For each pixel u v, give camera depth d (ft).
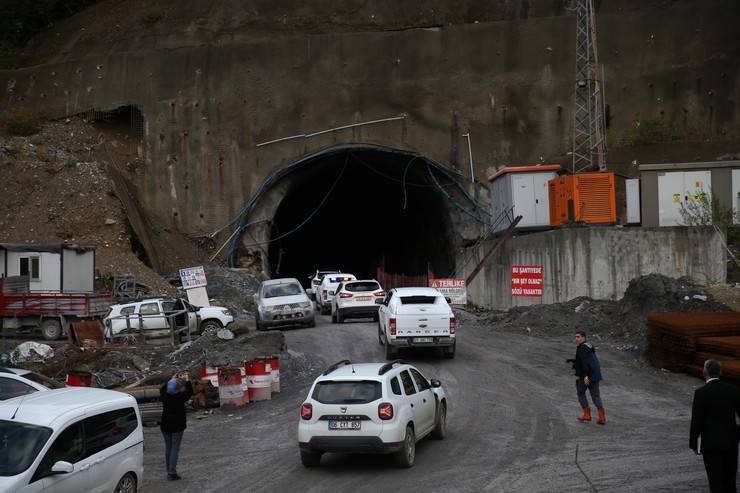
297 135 147.84
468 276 123.75
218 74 150.30
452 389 53.47
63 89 154.92
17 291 85.25
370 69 148.56
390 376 34.78
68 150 147.33
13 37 171.12
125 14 162.81
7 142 142.72
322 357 69.00
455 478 31.73
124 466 28.19
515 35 146.61
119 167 149.59
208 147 148.77
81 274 94.84
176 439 33.99
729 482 24.62
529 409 47.06
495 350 70.90
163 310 76.64
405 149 146.61
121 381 57.31
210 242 146.51
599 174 103.50
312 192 184.14
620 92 143.54
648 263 89.66
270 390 54.44
